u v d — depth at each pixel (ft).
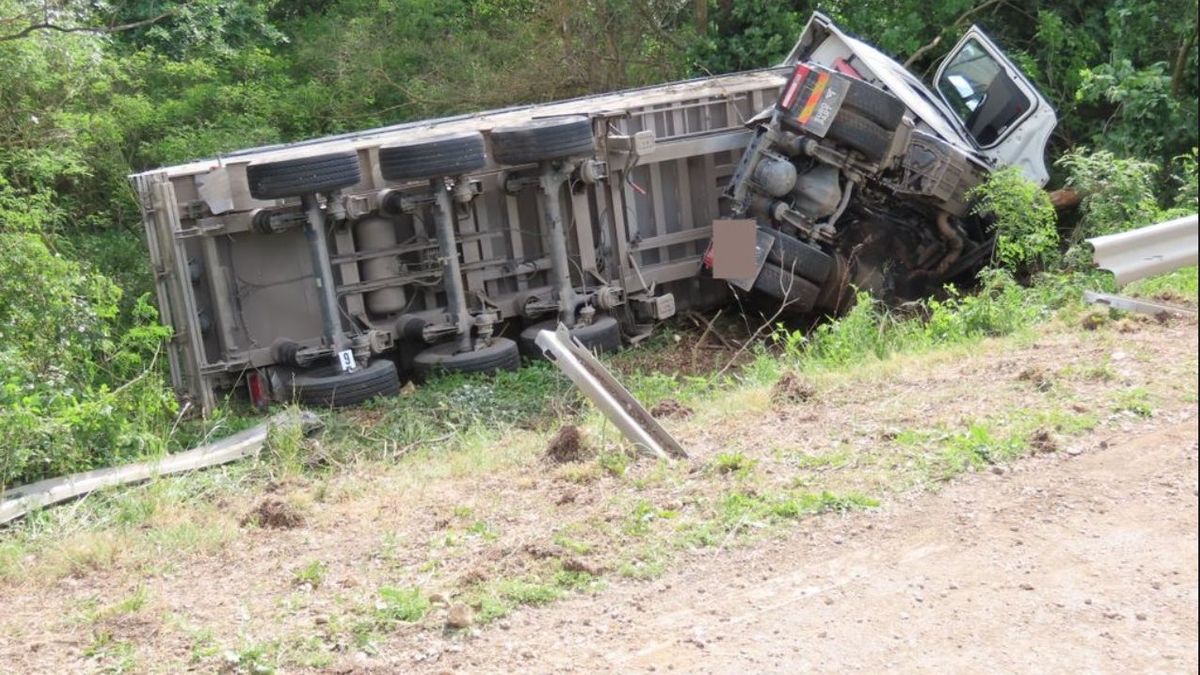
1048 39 57.57
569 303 39.37
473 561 19.40
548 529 20.39
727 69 61.00
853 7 60.03
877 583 17.76
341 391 35.12
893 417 24.68
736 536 19.52
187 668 16.57
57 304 32.55
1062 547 18.51
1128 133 53.16
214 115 61.57
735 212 41.52
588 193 41.01
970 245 44.34
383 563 19.88
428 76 65.92
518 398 34.22
